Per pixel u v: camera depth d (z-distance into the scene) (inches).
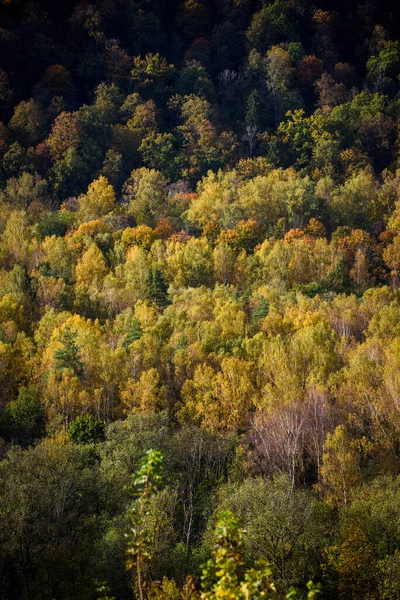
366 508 1637.6
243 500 1679.4
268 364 2650.1
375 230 5866.1
